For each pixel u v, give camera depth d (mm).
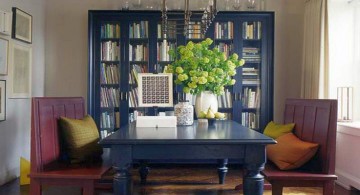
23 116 3738
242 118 4109
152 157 1726
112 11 3947
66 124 2389
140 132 1993
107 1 4293
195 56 2480
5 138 3359
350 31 3604
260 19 4020
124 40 4039
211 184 3316
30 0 3871
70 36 4309
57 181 2068
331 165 2092
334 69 3605
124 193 1714
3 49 3270
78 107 2783
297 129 2543
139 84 2434
